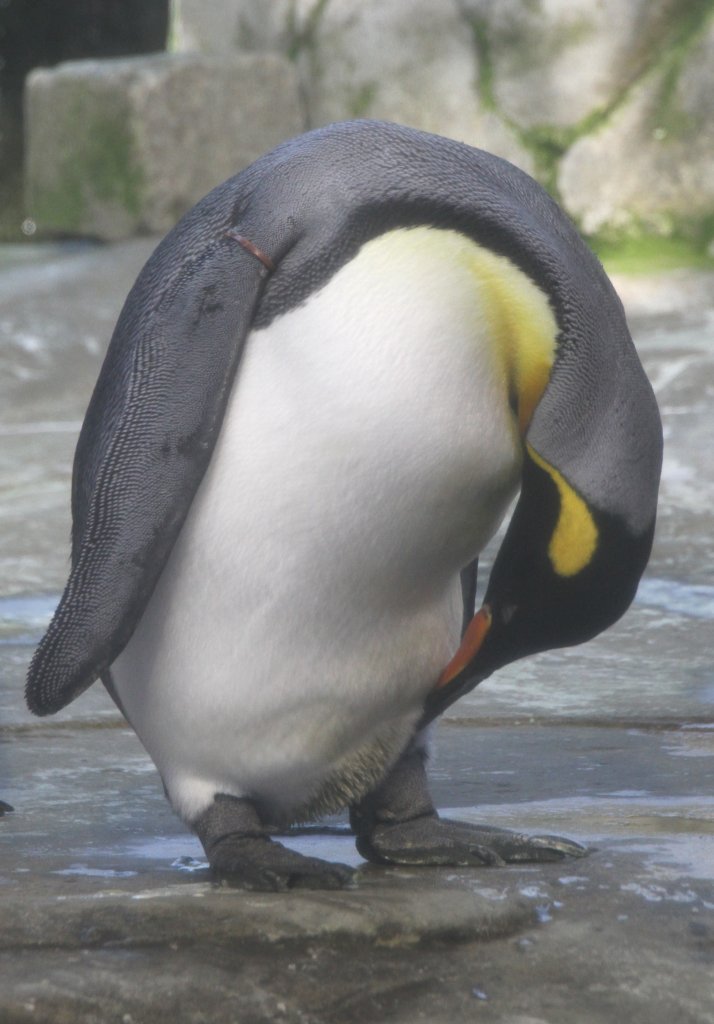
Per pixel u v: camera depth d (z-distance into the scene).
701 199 35.19
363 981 7.49
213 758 9.05
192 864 9.26
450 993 7.42
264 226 8.52
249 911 8.00
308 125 38.97
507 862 9.17
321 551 8.55
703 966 7.66
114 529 8.33
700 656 15.40
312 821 9.60
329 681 8.88
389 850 9.23
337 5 37.75
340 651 8.83
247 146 38.69
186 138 38.06
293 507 8.48
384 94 37.38
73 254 37.47
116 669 9.22
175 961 7.63
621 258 35.50
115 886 8.64
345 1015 7.23
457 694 9.01
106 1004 7.24
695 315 32.00
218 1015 7.20
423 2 36.56
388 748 9.30
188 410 8.36
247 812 9.08
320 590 8.63
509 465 8.66
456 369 8.34
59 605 8.37
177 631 8.83
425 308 8.30
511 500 9.04
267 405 8.47
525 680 14.70
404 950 7.85
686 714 13.38
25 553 20.23
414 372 8.30
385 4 37.03
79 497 9.16
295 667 8.80
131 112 37.56
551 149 36.00
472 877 8.82
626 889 8.60
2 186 51.19
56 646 8.29
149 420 8.39
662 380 27.09
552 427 8.25
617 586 8.27
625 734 12.91
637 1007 7.30
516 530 8.57
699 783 11.33
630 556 8.21
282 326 8.44
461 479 8.52
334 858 9.49
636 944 7.88
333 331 8.34
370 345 8.30
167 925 7.93
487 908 8.14
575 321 8.29
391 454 8.38
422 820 9.44
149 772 11.83
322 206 8.48
